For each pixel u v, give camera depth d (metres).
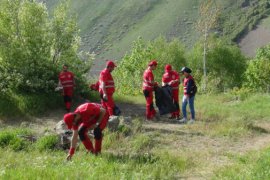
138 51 61.00
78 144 11.89
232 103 25.25
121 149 11.91
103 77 14.84
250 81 63.97
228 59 82.00
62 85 18.11
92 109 10.22
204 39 56.12
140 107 20.48
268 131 15.93
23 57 19.31
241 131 15.12
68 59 21.70
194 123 16.25
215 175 9.33
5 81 18.75
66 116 9.86
